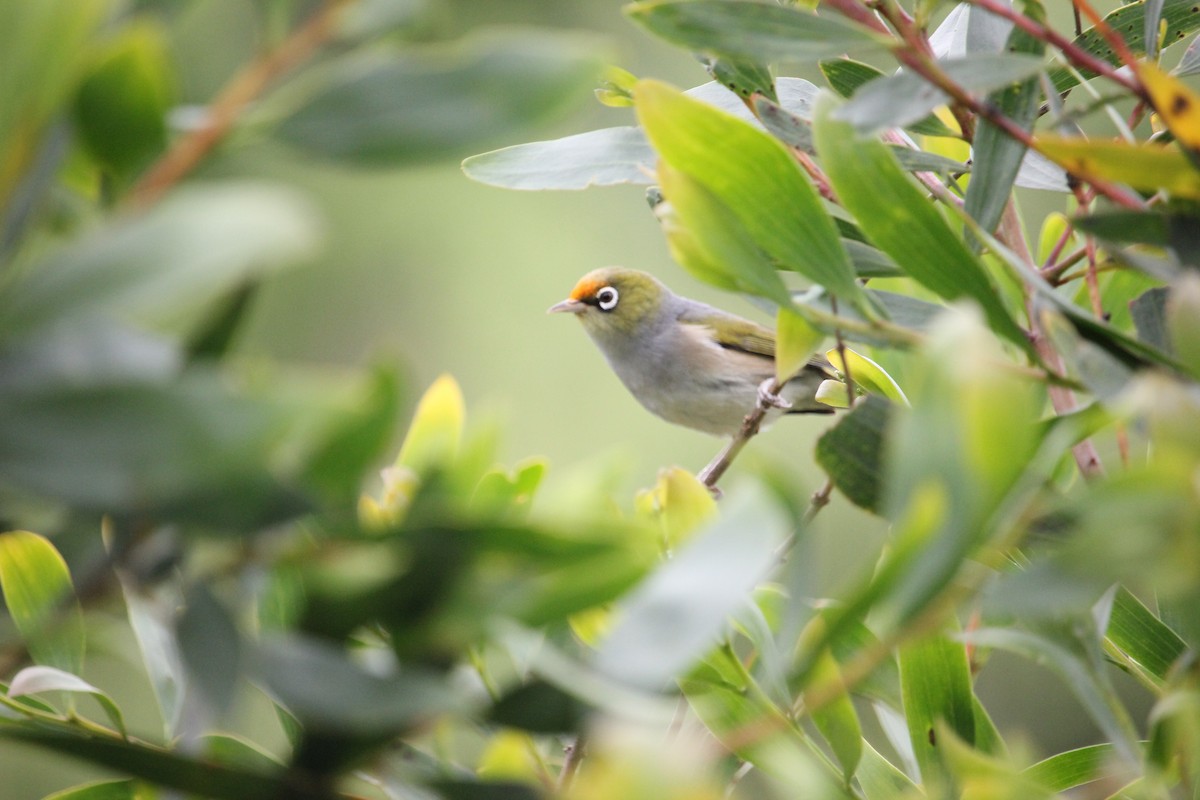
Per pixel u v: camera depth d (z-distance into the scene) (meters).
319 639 2.20
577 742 3.61
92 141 2.07
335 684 2.08
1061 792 3.98
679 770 1.93
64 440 1.81
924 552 2.16
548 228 18.20
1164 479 2.26
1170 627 4.20
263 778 2.30
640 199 18.59
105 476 1.82
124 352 1.94
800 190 3.12
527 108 2.07
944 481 2.16
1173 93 2.96
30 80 1.87
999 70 3.13
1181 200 3.22
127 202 2.00
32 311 1.76
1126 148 2.97
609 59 2.07
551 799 2.45
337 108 2.06
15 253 2.04
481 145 2.07
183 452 1.81
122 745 2.37
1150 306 3.62
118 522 2.21
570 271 18.06
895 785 4.17
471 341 18.09
